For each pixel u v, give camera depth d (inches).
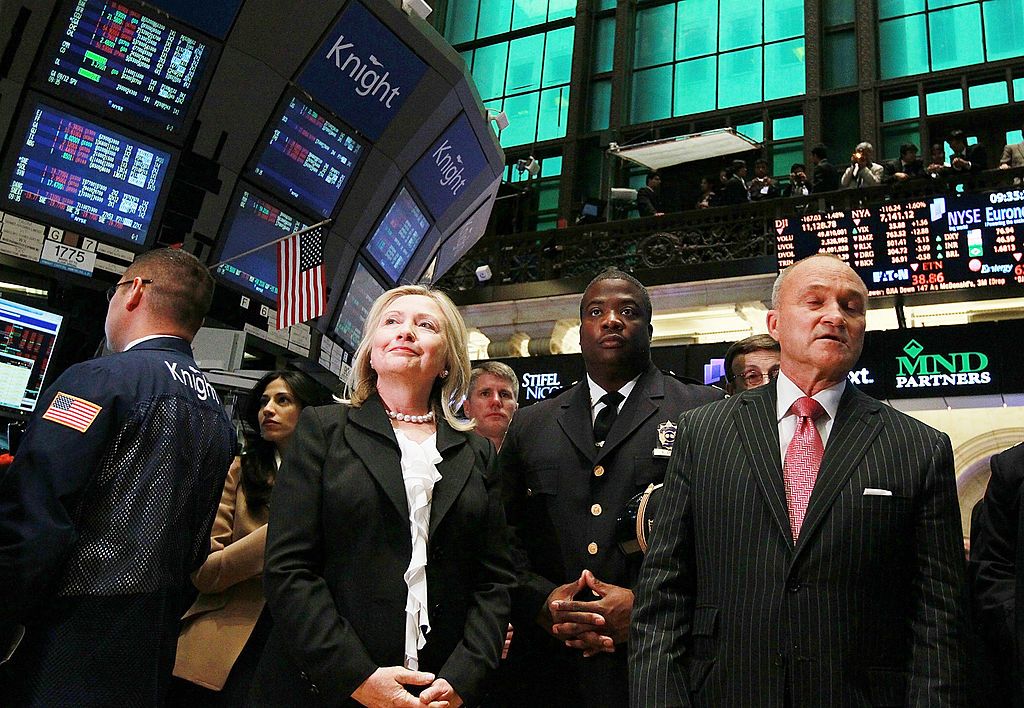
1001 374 342.3
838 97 556.4
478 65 666.2
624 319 115.2
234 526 122.8
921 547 80.4
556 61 638.5
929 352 355.6
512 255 528.1
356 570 84.6
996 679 101.3
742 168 496.4
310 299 219.3
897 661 77.9
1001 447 366.3
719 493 85.5
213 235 235.0
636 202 539.8
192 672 112.2
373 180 265.4
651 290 459.2
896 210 390.0
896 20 564.4
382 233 283.4
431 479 89.7
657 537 89.4
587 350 116.4
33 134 206.7
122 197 220.2
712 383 389.4
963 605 78.4
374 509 86.4
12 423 170.7
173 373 93.9
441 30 688.4
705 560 85.0
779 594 78.5
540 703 104.1
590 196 579.2
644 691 80.0
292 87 233.3
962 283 370.0
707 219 485.7
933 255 378.0
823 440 86.7
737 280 439.2
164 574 86.5
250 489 124.5
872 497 80.3
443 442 93.5
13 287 209.9
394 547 85.7
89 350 216.4
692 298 451.8
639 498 102.7
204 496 95.2
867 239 391.5
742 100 580.4
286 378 131.6
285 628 80.8
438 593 86.4
